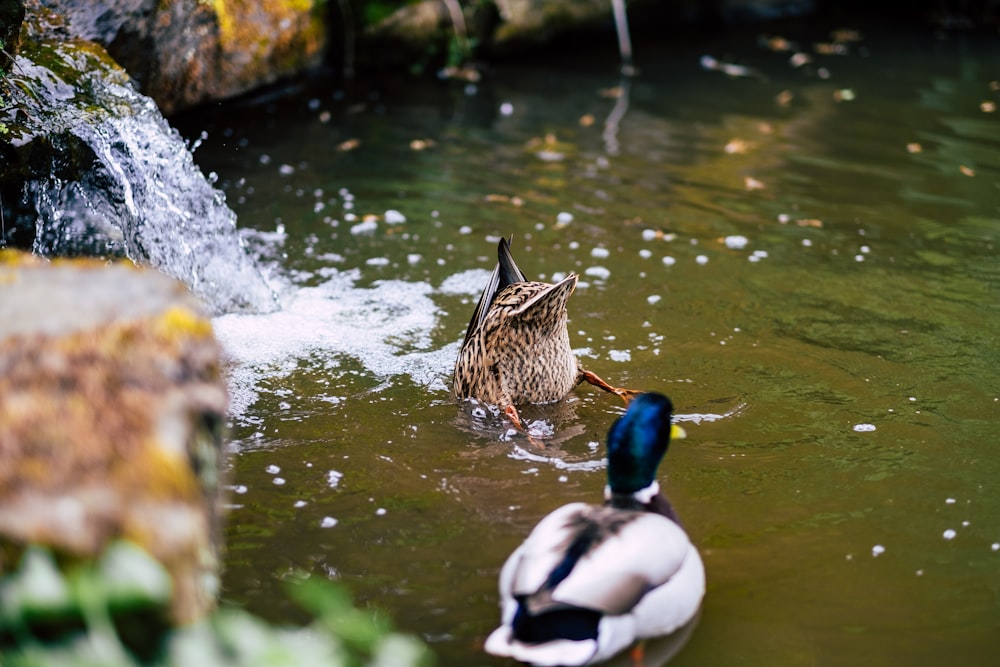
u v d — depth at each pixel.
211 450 2.97
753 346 6.23
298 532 4.38
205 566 2.77
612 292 6.92
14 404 2.63
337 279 7.01
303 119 10.13
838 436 5.26
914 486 4.81
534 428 5.40
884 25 14.91
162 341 2.92
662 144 9.89
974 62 12.97
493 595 3.99
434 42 11.84
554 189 8.70
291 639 2.57
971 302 6.81
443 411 5.52
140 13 8.32
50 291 3.15
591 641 3.37
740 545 4.35
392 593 3.98
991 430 5.31
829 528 4.48
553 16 12.90
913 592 4.06
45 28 7.34
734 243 7.70
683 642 3.75
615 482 4.26
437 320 6.55
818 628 3.84
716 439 5.22
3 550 2.35
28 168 6.09
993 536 4.43
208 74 9.47
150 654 2.42
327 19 11.11
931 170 9.27
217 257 6.90
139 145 6.82
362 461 4.97
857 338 6.33
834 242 7.75
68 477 2.48
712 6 14.69
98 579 2.28
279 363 5.92
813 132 10.29
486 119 10.48
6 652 2.29
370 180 8.75
